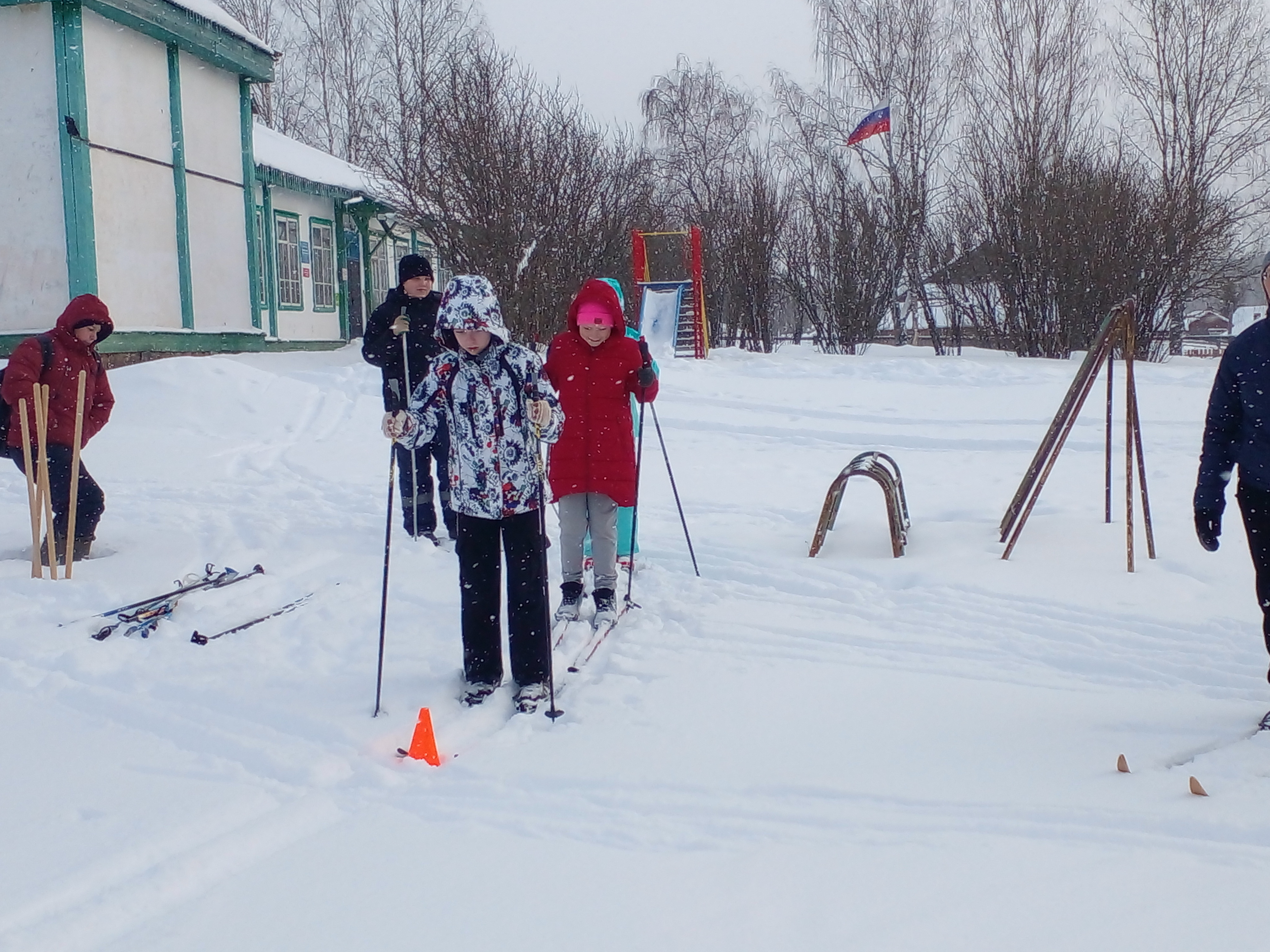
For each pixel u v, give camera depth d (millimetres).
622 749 3479
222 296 15633
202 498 7891
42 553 6176
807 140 26781
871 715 3762
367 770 3320
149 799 3125
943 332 25828
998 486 8141
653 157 26156
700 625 4863
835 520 6883
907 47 25562
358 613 5082
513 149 17219
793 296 23984
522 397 4047
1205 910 2443
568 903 2529
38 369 5758
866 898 2525
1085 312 20094
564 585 4957
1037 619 4840
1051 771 3244
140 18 12938
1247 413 3564
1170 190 21500
